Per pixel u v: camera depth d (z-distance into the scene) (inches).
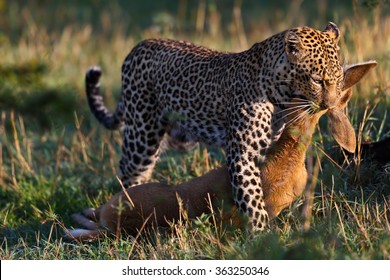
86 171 535.5
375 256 350.0
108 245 398.9
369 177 427.8
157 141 478.9
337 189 423.2
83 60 813.9
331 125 390.9
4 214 476.1
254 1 1083.9
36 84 588.1
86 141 564.4
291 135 394.9
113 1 1082.7
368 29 595.2
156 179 498.3
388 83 531.5
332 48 399.2
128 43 837.2
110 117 523.8
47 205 482.9
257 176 404.2
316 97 393.4
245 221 378.0
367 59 534.0
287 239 373.7
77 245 408.5
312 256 342.0
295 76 396.2
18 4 1071.0
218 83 430.6
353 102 511.8
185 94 447.5
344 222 389.4
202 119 442.9
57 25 983.0
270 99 406.0
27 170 536.1
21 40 844.6
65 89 603.8
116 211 413.7
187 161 507.8
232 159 410.0
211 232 389.1
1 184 520.1
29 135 590.9
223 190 410.6
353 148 386.9
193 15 982.4
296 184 402.6
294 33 397.1
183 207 410.0
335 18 551.5
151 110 474.3
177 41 477.1
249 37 860.0
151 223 410.3
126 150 485.7
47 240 424.5
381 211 396.8
